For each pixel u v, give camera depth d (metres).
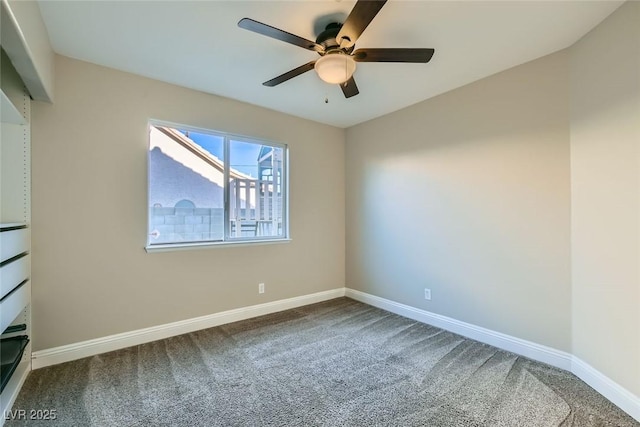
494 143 2.58
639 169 1.66
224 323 3.09
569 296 2.16
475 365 2.26
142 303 2.62
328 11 1.79
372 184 3.77
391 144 3.53
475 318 2.73
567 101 2.16
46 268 2.21
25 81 1.88
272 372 2.16
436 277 3.05
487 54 2.26
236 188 3.25
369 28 1.94
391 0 1.68
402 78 2.65
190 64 2.43
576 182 2.10
